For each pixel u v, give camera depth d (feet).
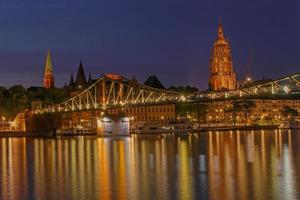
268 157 472.85
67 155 538.47
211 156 492.95
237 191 299.17
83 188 318.24
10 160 490.08
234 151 547.08
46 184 334.85
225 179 339.98
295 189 302.25
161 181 337.11
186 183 327.47
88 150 606.96
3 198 295.28
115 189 312.71
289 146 613.11
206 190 303.89
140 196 292.20
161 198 286.05
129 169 400.26
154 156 504.43
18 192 310.24
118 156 514.27
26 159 498.28
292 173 361.10
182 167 405.80
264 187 309.01
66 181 345.31
